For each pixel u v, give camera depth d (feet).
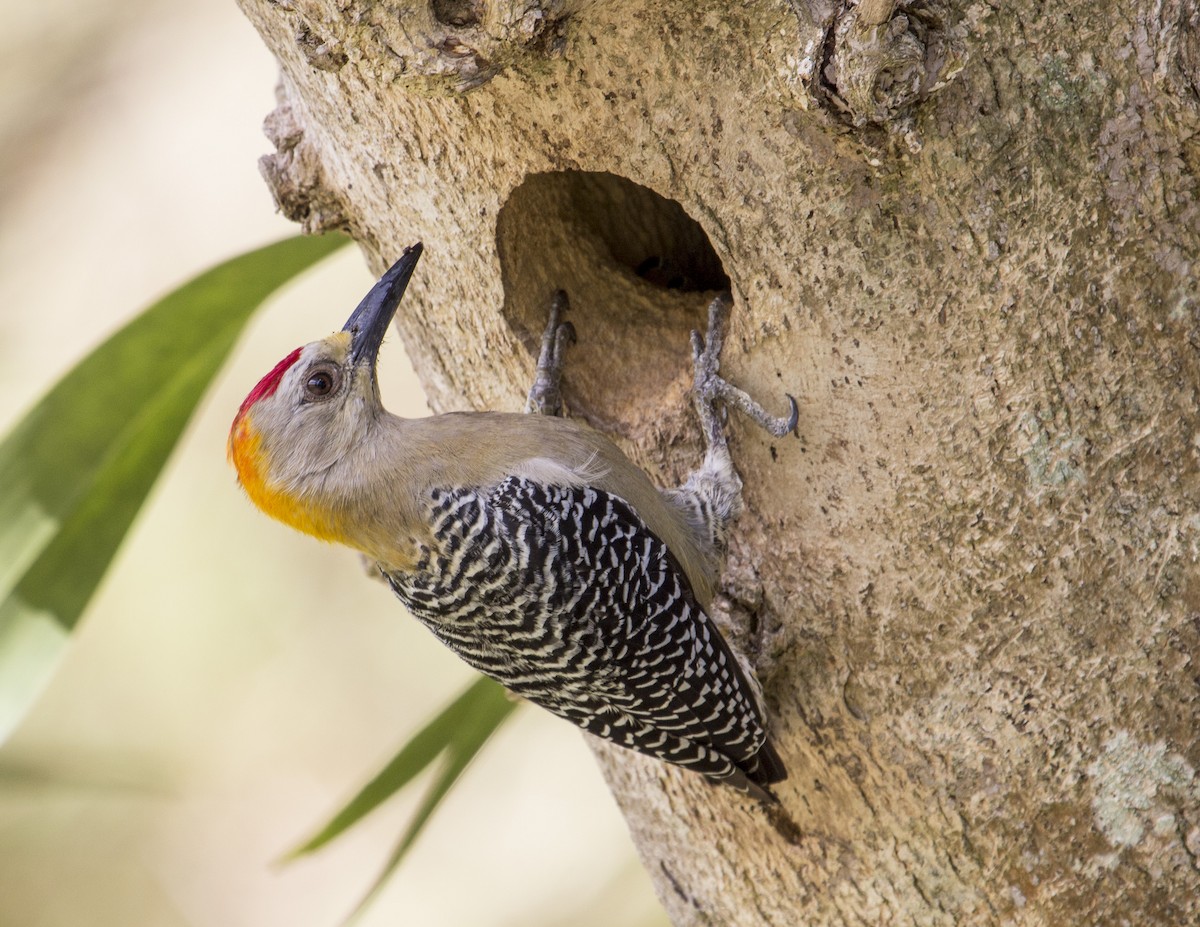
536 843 53.31
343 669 53.88
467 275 27.02
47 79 57.88
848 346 23.61
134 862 52.21
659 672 25.07
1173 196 21.58
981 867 24.23
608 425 28.17
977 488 23.13
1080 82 21.35
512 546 25.29
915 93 20.61
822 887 26.04
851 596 24.43
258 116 57.11
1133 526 22.49
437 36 21.17
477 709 31.63
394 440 26.35
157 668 52.95
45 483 29.60
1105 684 22.91
